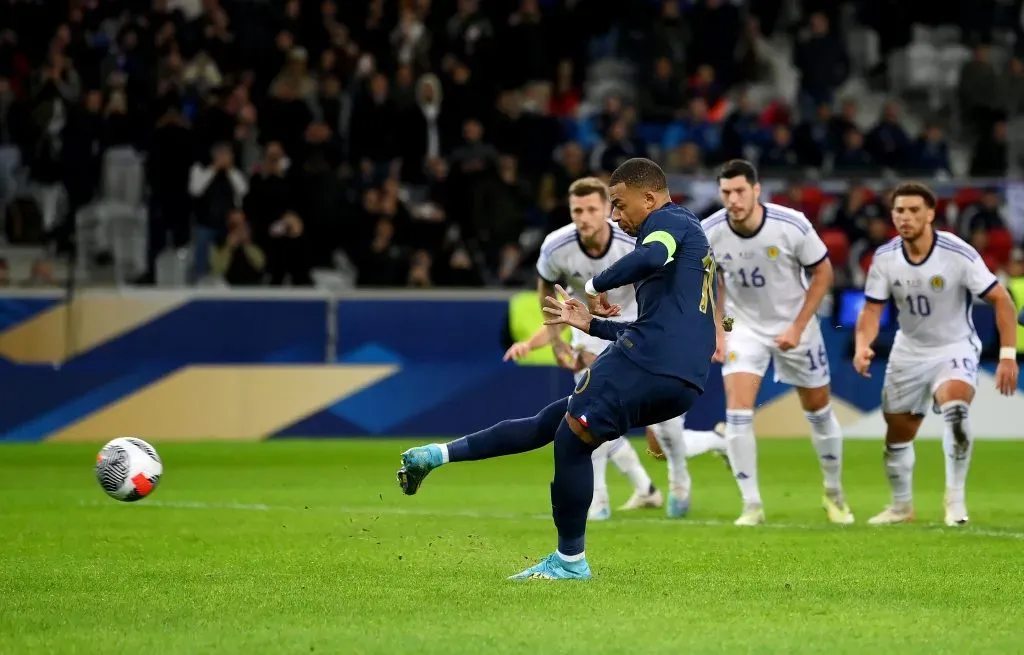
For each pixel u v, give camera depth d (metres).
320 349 64.12
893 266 35.34
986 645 18.36
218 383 63.44
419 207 76.50
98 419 62.84
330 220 70.62
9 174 78.81
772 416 64.56
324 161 72.81
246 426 63.47
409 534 31.44
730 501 41.47
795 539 30.86
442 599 22.05
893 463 35.69
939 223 74.94
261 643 18.45
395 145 76.12
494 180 71.56
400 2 84.50
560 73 86.00
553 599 22.05
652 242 22.50
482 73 83.25
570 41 88.31
